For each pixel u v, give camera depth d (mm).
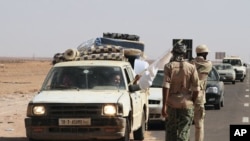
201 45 34250
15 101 78938
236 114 64750
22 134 44875
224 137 44281
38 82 140500
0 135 44062
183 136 28484
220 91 71062
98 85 37875
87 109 34375
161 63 37125
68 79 38281
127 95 36812
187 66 28453
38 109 34719
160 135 46094
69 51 41250
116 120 34250
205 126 52125
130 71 41844
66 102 34500
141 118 41531
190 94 28672
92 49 42344
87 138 34500
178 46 28672
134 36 54969
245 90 120375
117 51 42625
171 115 28578
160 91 52062
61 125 34406
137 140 42375
